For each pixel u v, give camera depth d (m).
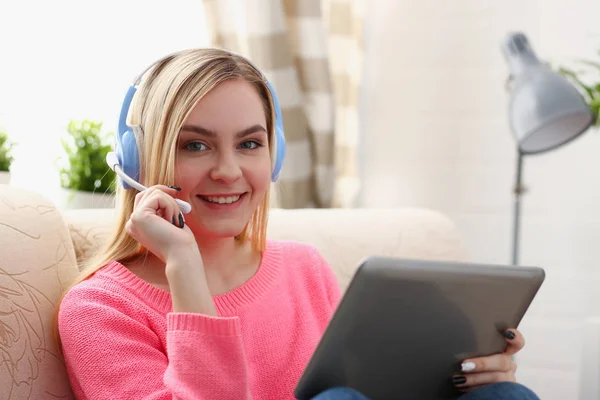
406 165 2.28
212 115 1.05
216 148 1.06
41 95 1.90
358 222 1.46
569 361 2.18
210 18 1.95
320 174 2.07
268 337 1.16
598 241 2.13
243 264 1.22
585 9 2.09
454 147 2.24
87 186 1.78
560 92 1.67
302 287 1.26
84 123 1.82
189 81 1.05
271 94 1.16
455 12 2.21
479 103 2.21
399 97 2.27
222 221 1.09
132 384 1.00
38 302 1.06
